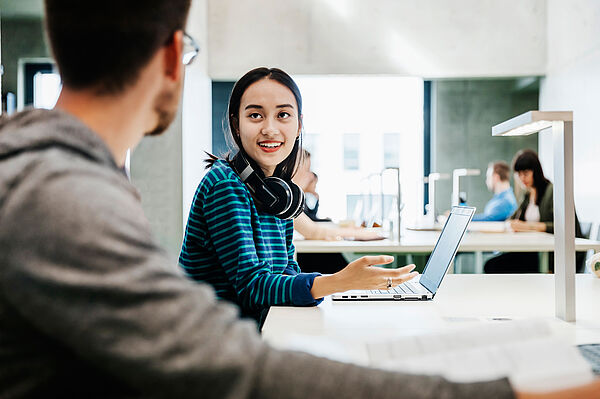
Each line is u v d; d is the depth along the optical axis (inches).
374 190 143.0
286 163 58.0
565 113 41.5
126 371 14.1
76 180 15.0
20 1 152.1
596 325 40.6
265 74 53.9
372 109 213.8
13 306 14.8
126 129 19.0
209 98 207.9
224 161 53.3
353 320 42.7
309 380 15.4
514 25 206.4
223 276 50.2
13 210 14.3
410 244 105.4
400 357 24.4
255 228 50.6
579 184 191.6
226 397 14.5
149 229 16.3
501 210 167.3
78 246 13.9
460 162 217.3
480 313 45.3
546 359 21.2
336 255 118.4
